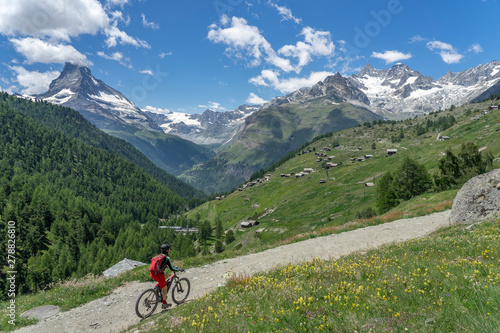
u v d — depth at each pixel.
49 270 106.38
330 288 6.92
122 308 11.90
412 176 66.12
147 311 9.73
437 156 117.88
